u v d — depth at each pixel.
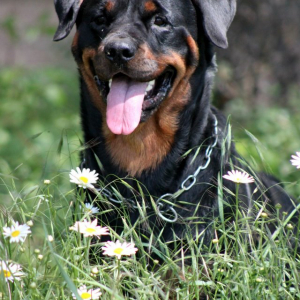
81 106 5.73
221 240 4.77
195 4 5.49
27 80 12.12
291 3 10.72
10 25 13.35
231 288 4.62
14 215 5.39
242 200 5.41
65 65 15.03
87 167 5.62
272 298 4.43
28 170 8.91
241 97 11.17
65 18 5.61
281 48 10.92
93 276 4.58
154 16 5.32
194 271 4.57
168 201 5.09
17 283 4.37
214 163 5.45
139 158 5.41
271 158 8.43
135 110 5.22
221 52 10.91
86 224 4.55
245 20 10.73
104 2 5.40
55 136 9.80
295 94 11.12
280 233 4.80
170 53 5.35
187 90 5.49
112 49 5.08
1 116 11.00
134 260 4.58
